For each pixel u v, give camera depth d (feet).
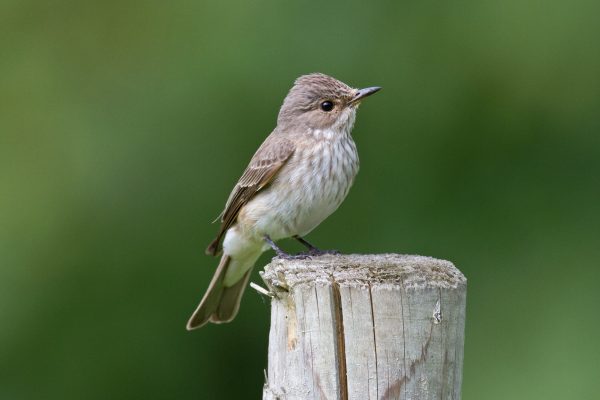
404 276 19.63
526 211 40.16
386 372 19.29
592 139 40.22
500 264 39.81
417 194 40.42
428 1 40.24
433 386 19.39
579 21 39.09
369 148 40.45
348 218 40.55
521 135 40.29
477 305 39.52
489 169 40.34
